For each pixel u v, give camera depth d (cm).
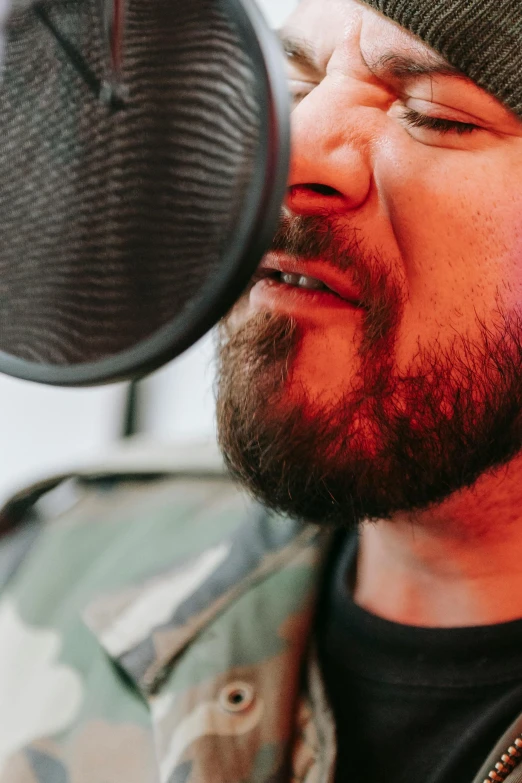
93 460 100
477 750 60
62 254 46
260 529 82
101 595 84
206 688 70
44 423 146
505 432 59
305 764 65
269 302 58
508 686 61
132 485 99
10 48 48
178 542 88
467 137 57
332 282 57
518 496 63
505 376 58
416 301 57
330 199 56
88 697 77
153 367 44
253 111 40
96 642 81
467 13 53
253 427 58
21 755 75
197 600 77
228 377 60
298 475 59
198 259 42
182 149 42
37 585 90
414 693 64
